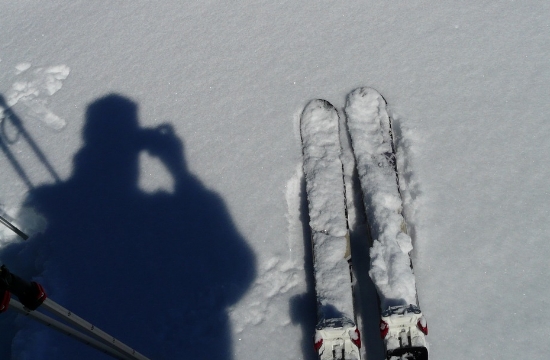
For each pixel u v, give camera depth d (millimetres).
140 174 4004
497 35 4258
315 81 4223
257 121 4090
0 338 3467
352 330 2789
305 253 3402
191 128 4172
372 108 3871
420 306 3053
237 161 3908
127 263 3584
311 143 3770
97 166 4117
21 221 3945
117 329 3299
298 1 4855
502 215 3320
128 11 5230
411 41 4340
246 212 3650
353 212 3543
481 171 3535
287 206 3641
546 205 3316
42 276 3607
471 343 2883
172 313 3309
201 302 3316
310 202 3432
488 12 4430
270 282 3320
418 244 3283
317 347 2775
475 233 3271
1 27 5457
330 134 3771
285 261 3389
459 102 3908
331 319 2824
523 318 2922
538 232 3217
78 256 3676
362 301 3176
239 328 3174
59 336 3311
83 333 2338
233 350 3105
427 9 4543
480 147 3650
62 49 5047
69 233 3801
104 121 4383
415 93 4012
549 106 3775
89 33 5125
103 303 3430
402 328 2766
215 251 3516
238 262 3434
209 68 4531
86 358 3209
